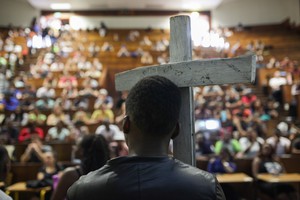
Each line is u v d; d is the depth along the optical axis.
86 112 9.81
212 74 1.21
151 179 0.92
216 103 10.57
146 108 0.96
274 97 12.09
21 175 5.19
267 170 5.51
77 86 12.18
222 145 6.88
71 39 18.47
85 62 14.62
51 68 14.34
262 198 5.41
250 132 7.27
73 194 0.97
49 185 4.48
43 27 19.12
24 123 9.16
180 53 1.31
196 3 19.58
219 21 20.23
